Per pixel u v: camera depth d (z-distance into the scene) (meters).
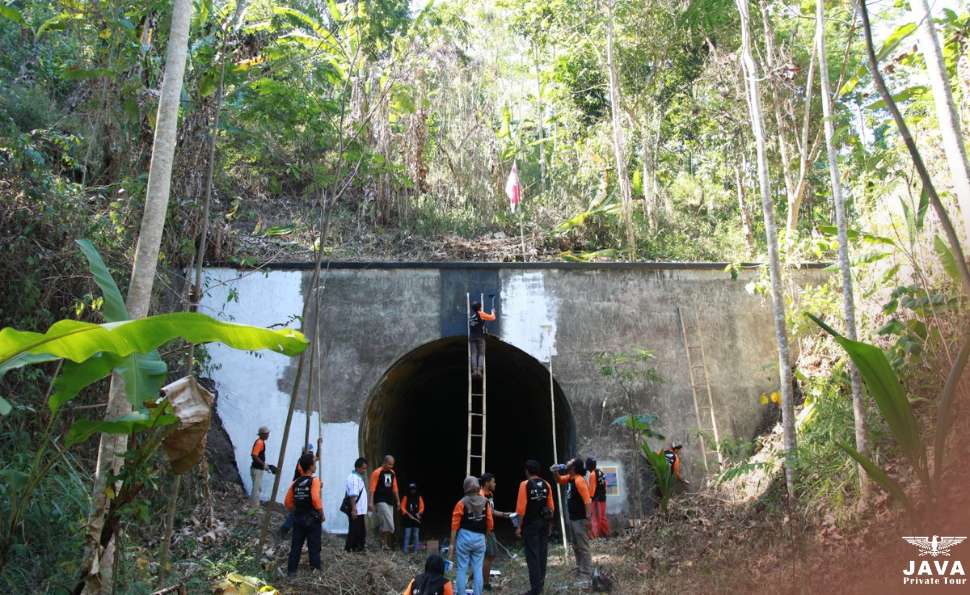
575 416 13.45
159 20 10.52
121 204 10.81
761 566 8.41
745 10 10.98
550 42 20.34
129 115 10.45
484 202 19.39
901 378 9.73
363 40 11.30
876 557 7.44
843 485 9.16
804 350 13.37
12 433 8.03
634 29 18.23
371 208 18.14
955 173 6.90
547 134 24.11
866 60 13.66
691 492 12.92
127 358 5.71
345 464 12.95
